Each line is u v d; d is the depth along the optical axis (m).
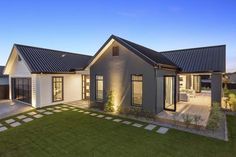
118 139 6.94
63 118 10.10
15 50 15.14
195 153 5.73
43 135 7.43
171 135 7.38
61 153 5.77
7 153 5.80
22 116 10.66
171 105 13.38
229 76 38.69
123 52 11.44
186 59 15.60
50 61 15.35
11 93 17.39
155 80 10.05
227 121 9.82
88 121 9.48
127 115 10.72
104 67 12.50
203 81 31.45
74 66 16.52
